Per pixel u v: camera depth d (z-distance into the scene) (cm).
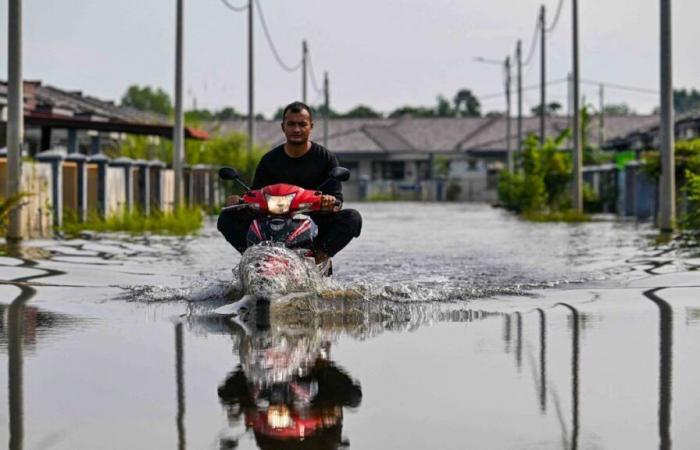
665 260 1488
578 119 3597
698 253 1633
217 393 567
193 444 466
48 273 1260
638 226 2805
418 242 2067
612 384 587
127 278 1208
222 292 1019
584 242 2014
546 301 980
